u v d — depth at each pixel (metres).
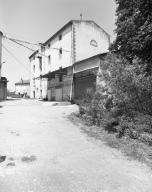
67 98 23.38
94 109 9.41
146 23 8.28
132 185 3.92
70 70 22.86
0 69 28.12
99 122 8.86
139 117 7.04
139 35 8.36
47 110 15.51
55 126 9.31
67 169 4.63
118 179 4.15
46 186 3.87
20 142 6.67
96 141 6.86
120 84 7.50
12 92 70.31
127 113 7.63
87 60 18.88
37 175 4.32
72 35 24.42
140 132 6.49
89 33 25.45
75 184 3.95
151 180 4.12
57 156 5.45
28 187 3.83
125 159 5.21
